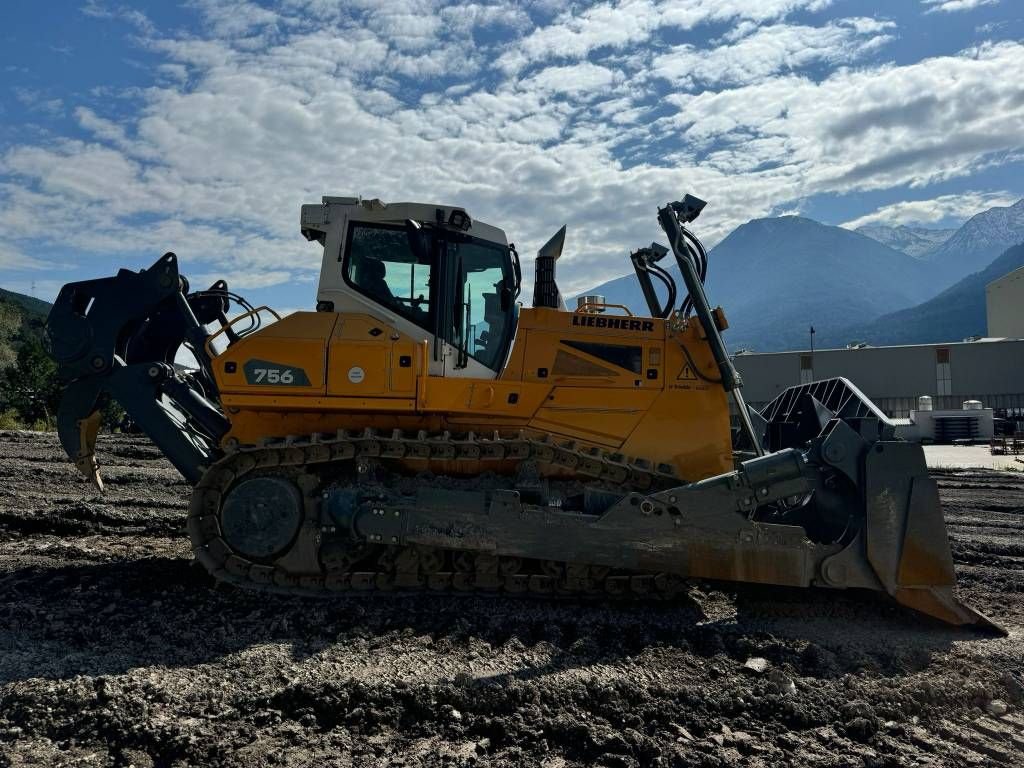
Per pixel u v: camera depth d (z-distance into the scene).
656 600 5.70
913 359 49.62
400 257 6.09
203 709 3.79
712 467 6.09
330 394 5.59
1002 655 4.76
